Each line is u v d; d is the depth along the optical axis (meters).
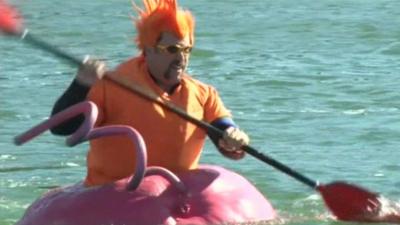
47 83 32.78
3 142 24.48
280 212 17.89
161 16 16.30
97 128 15.71
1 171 21.66
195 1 57.06
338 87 31.62
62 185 20.48
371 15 49.78
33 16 50.81
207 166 17.11
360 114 27.62
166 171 16.25
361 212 17.31
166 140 16.45
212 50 39.34
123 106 16.34
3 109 28.42
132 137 15.82
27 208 17.47
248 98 30.05
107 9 54.28
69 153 23.28
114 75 16.06
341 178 21.12
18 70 35.16
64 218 15.89
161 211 15.85
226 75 34.12
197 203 16.14
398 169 21.84
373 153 23.31
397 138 24.75
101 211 15.84
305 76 33.59
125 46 41.47
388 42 41.38
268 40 42.38
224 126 16.88
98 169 16.53
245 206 16.42
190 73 34.59
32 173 21.52
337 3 55.09
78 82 15.99
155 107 16.39
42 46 15.76
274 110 28.28
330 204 17.34
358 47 40.28
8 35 15.59
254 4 55.31
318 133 25.34
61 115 15.61
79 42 42.81
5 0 15.57
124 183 16.14
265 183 20.48
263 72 34.50
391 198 19.12
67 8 54.47
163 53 16.28
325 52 38.97
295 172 17.30
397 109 28.33
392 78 33.06
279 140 24.67
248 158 22.56
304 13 51.28
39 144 24.11
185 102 16.62
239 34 44.19
